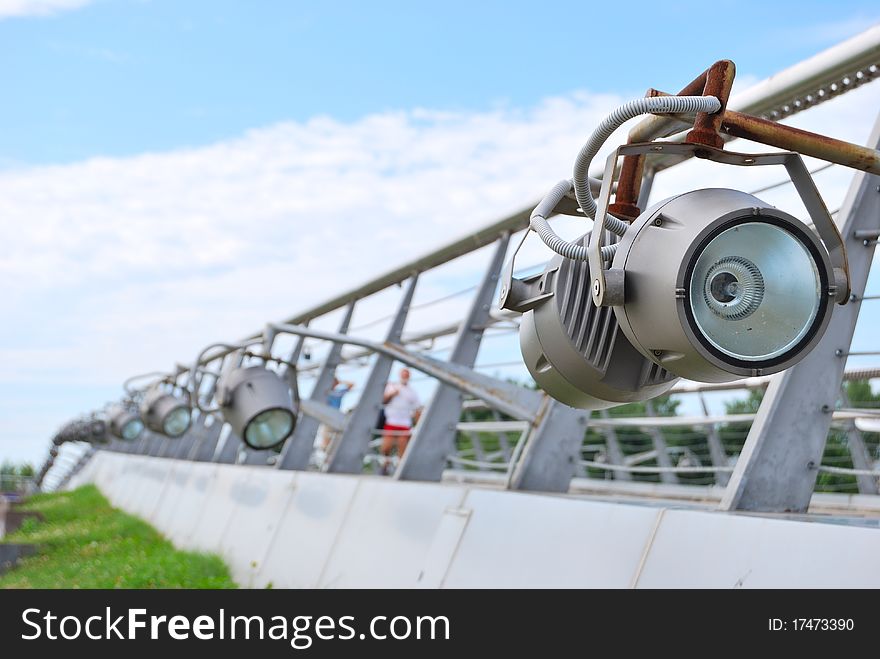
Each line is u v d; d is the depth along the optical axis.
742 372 2.36
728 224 2.36
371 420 9.67
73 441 39.22
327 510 8.20
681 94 2.65
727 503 4.13
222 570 10.34
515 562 5.04
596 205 2.54
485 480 13.70
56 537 18.06
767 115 4.71
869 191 4.23
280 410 8.59
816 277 2.40
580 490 11.08
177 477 17.20
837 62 4.18
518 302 3.07
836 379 4.28
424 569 6.00
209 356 16.81
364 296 10.95
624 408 11.77
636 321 2.47
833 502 7.61
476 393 7.15
